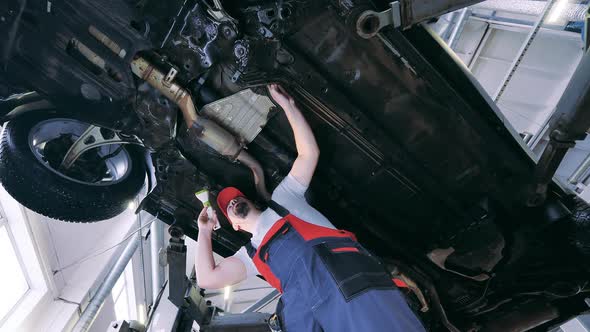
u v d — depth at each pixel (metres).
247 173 2.12
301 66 1.62
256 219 2.01
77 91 1.54
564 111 1.61
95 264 4.65
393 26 1.44
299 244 1.80
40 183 1.89
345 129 1.88
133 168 2.29
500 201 2.15
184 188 2.06
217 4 1.38
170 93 1.58
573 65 5.02
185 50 1.50
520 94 5.56
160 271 4.48
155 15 1.41
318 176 2.13
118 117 1.65
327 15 1.48
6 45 1.36
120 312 5.89
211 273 2.12
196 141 1.85
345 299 1.62
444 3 1.34
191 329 2.82
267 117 1.82
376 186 2.16
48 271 4.02
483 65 5.56
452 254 2.41
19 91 1.75
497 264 2.39
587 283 2.18
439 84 1.74
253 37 1.48
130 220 4.95
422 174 2.08
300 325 1.76
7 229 3.48
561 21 4.36
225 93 1.69
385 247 2.49
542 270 2.29
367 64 1.66
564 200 2.03
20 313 3.79
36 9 1.31
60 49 1.42
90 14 1.34
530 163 1.98
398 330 1.60
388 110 1.83
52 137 2.17
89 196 2.00
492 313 2.68
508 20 4.93
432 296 2.57
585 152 5.32
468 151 1.98
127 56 1.45
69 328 4.19
